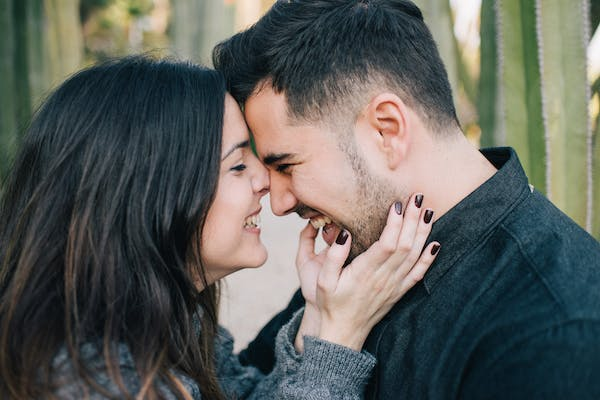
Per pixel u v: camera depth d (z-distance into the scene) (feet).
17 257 4.35
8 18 8.81
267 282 13.51
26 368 3.73
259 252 4.84
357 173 4.50
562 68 5.93
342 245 4.57
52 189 4.21
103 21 33.14
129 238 4.16
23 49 9.24
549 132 5.95
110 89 4.24
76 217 4.13
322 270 4.56
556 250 3.96
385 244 4.36
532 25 5.94
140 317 4.10
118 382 3.66
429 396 4.11
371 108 4.38
